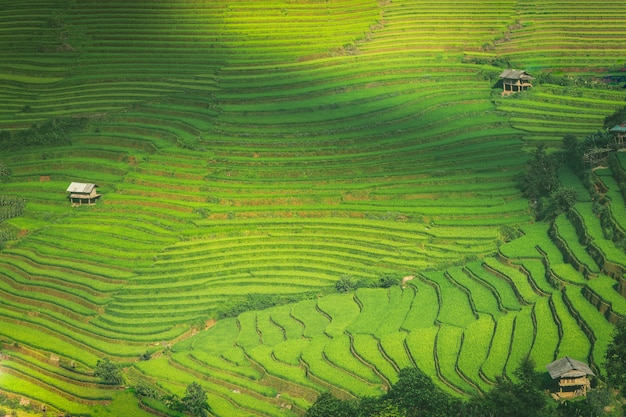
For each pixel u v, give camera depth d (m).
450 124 175.75
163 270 144.25
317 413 101.50
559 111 177.75
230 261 144.75
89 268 146.00
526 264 132.12
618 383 101.25
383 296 133.00
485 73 191.38
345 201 157.00
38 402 114.62
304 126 175.50
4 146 178.38
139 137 178.12
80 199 163.50
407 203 154.50
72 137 181.00
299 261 143.88
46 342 130.12
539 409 98.25
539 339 112.00
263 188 160.88
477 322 120.19
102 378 118.81
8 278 146.50
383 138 171.50
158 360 124.56
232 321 133.00
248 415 109.00
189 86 192.62
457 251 141.62
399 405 101.25
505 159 164.25
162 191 162.75
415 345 116.75
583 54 195.88
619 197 138.38
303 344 123.44
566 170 156.12
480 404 98.50
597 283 119.25
